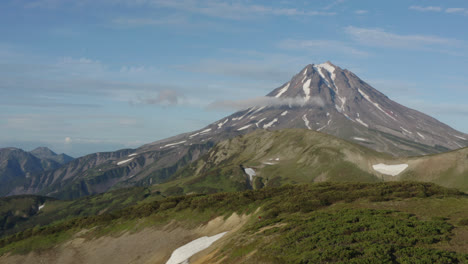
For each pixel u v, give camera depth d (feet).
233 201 268.62
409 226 131.54
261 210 227.61
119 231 273.13
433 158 571.28
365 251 107.76
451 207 162.91
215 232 232.12
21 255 265.75
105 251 246.06
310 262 105.91
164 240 238.68
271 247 129.29
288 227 151.43
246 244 146.72
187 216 267.59
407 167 588.09
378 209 173.17
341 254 106.73
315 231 135.54
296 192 262.88
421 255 101.71
